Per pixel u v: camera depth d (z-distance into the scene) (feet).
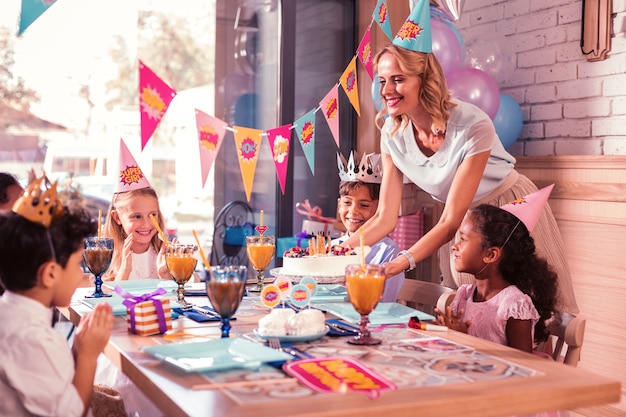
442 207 11.75
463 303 6.89
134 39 12.99
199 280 8.47
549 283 6.79
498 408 3.76
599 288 9.78
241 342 4.65
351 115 13.93
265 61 13.73
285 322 5.02
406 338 5.07
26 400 4.29
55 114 12.57
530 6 11.28
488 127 8.04
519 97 11.53
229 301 4.93
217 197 13.61
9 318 4.50
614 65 10.12
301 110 13.69
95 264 6.54
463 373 4.16
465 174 7.97
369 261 8.52
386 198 8.66
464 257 6.69
